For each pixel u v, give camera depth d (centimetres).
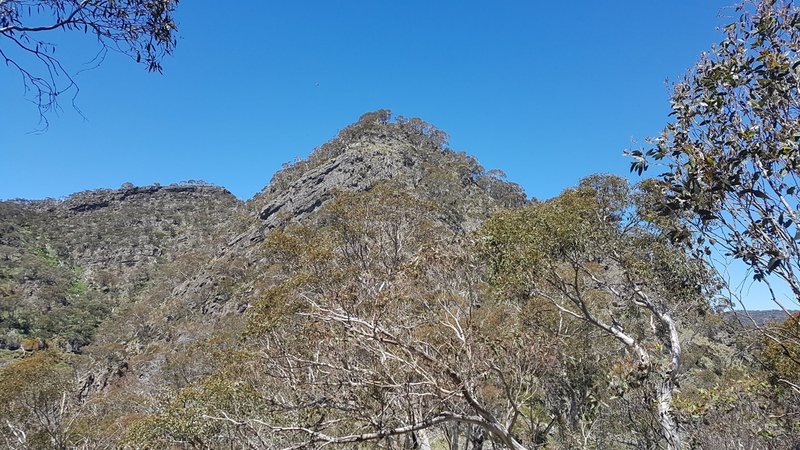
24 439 2039
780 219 368
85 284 11275
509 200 6806
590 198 1266
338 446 825
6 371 2128
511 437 672
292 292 1489
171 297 7681
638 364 833
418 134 9081
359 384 648
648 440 939
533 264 1179
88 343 7938
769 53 387
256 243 7406
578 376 1173
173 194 17750
